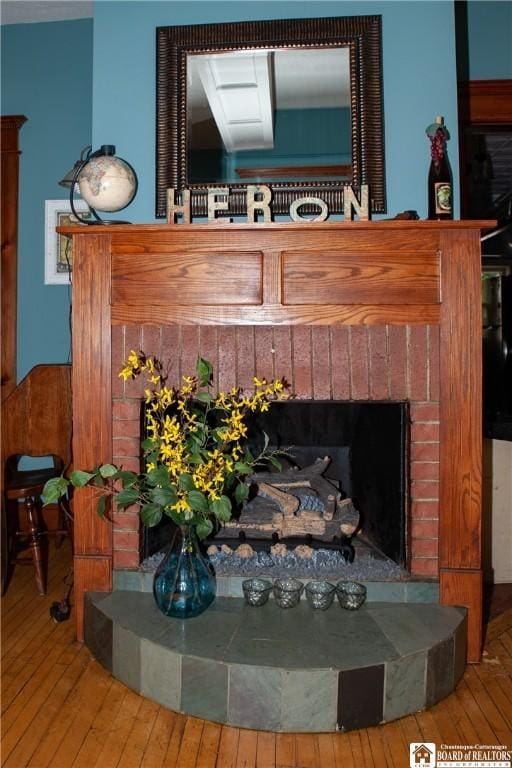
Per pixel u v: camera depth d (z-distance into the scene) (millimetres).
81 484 1708
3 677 1708
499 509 2455
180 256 1847
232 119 2076
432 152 1894
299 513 2074
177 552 1731
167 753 1396
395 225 1759
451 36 2018
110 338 1872
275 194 2049
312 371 1836
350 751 1404
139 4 2100
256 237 1825
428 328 1806
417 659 1537
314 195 2035
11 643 1907
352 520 2051
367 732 1479
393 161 2023
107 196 1945
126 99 2092
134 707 1571
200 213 2072
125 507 1719
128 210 2088
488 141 3664
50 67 2986
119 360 1875
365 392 1823
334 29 2025
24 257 3006
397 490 1907
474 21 2781
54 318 2996
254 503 2186
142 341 1868
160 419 1794
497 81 2768
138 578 1896
